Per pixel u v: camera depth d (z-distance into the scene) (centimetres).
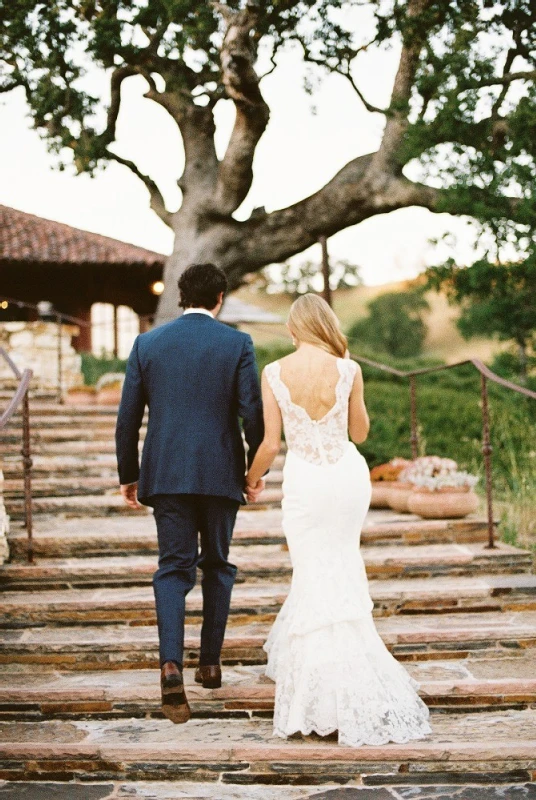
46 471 688
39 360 1098
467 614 460
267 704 376
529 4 1150
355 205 1275
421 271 1020
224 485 358
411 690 361
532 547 610
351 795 321
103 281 2038
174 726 368
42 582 481
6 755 342
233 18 1084
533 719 365
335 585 354
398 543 545
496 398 1193
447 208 988
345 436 367
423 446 983
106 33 1213
